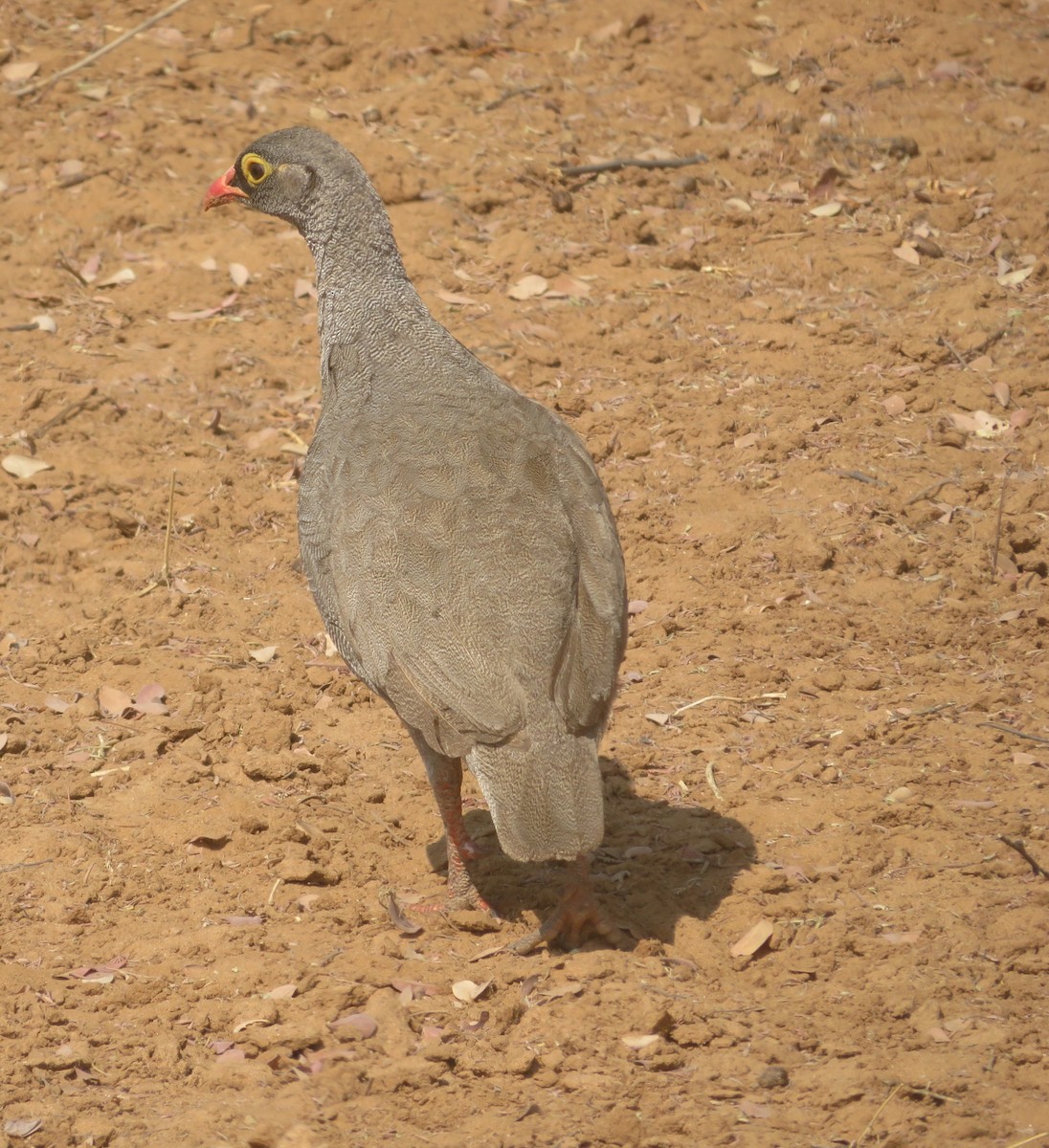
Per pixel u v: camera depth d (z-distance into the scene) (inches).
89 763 426.6
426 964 348.2
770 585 503.2
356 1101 303.1
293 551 531.8
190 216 713.0
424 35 847.1
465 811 420.5
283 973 340.8
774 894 370.0
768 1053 311.9
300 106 789.2
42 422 584.7
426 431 368.5
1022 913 352.5
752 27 871.1
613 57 841.5
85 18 862.5
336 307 423.8
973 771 412.5
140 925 363.6
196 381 615.8
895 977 334.0
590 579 347.9
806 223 716.0
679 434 579.5
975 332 628.1
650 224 715.4
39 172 729.6
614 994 330.3
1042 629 478.9
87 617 494.0
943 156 764.0
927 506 533.6
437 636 335.0
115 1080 313.0
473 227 710.5
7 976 340.8
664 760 427.8
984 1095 295.7
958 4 892.6
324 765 425.1
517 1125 295.0
